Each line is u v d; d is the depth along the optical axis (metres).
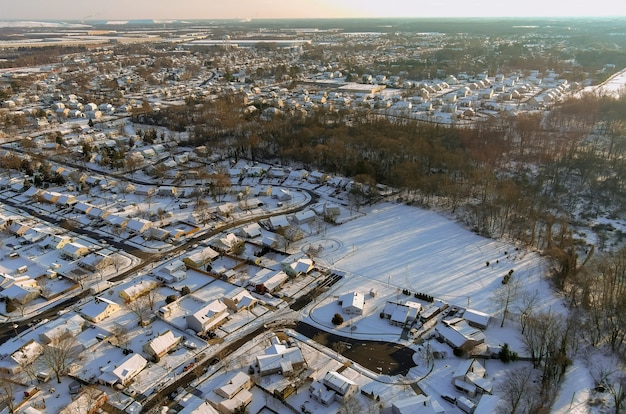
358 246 165.00
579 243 161.50
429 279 145.00
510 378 103.06
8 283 138.12
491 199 188.25
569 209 189.75
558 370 104.38
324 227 178.75
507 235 170.25
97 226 180.50
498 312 128.25
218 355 113.06
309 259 151.38
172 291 139.50
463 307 131.00
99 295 136.75
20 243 167.62
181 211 193.12
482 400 95.88
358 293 134.62
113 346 115.81
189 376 106.69
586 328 117.44
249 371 107.50
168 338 115.25
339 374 104.69
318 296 137.62
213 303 127.44
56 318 126.19
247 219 186.12
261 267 152.12
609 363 107.88
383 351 115.19
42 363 109.44
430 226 178.88
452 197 192.88
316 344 117.69
